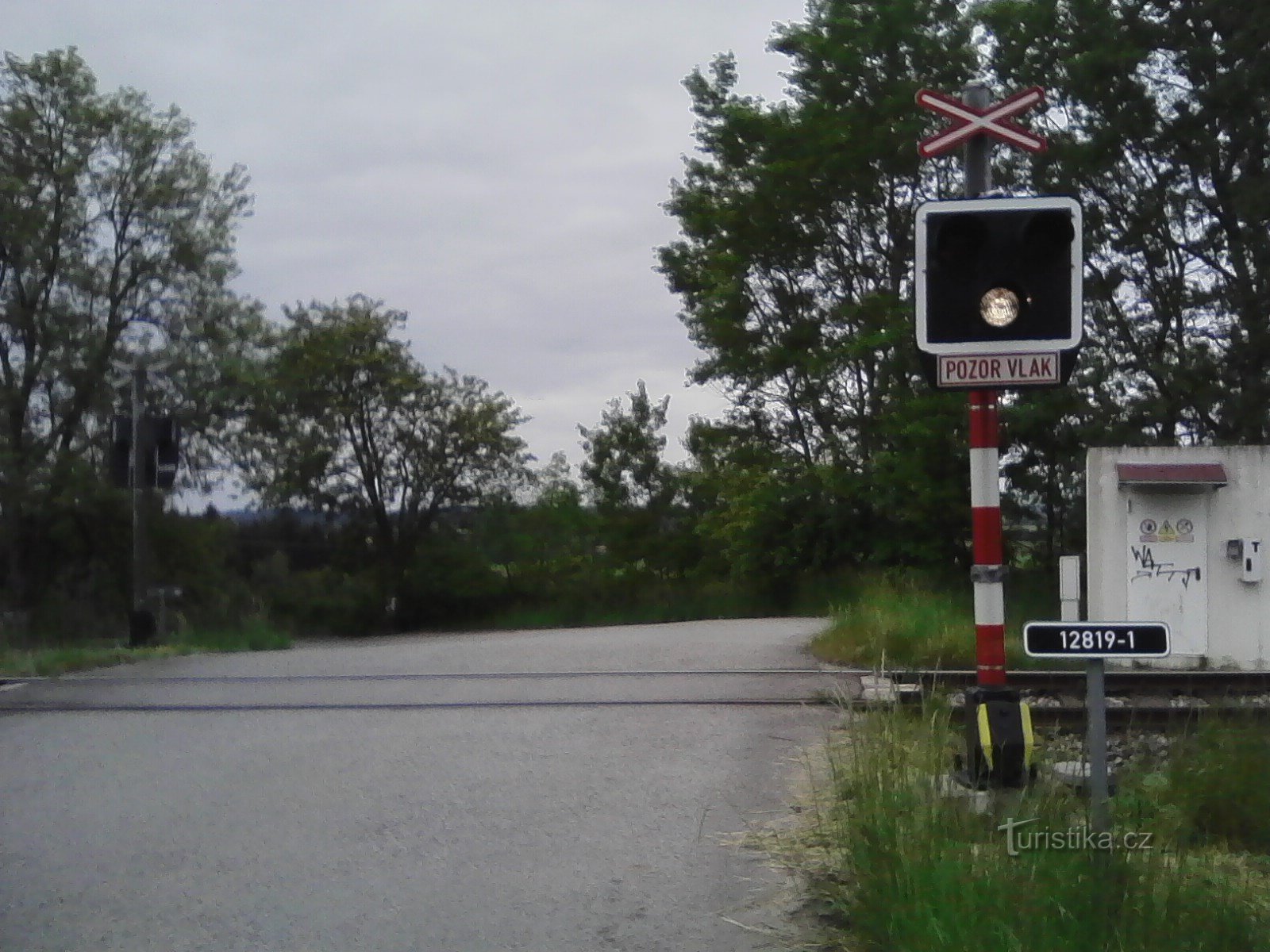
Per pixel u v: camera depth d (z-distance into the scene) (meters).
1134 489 16.36
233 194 43.81
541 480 59.53
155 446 20.39
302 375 52.12
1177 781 7.47
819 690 12.13
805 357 34.19
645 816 7.76
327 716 11.40
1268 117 28.36
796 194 33.25
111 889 6.64
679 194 39.12
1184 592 16.25
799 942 5.69
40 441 41.44
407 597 55.62
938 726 7.96
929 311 6.86
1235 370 28.81
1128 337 30.95
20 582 40.84
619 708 11.45
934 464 29.98
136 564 20.31
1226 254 30.11
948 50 31.83
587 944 5.75
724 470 39.94
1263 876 6.32
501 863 6.93
